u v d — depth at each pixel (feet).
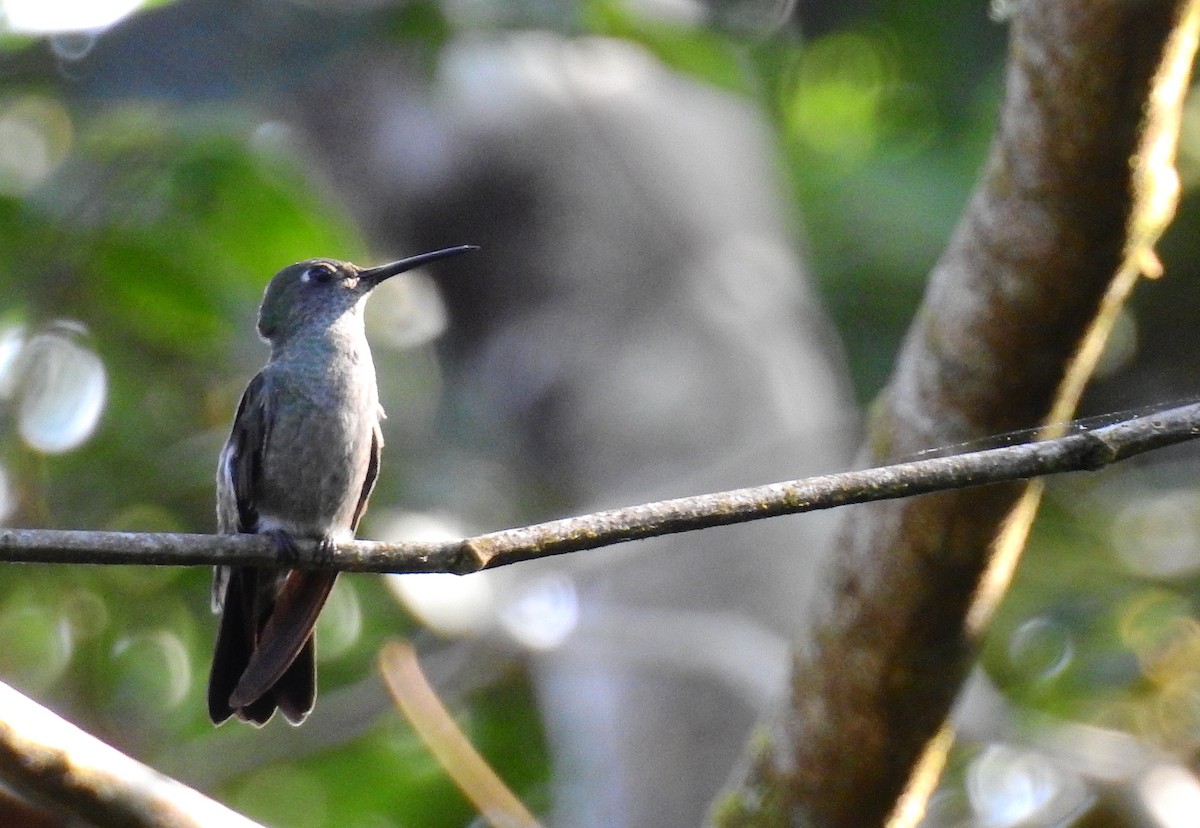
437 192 35.65
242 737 38.55
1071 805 31.60
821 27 49.80
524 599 32.01
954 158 45.98
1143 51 16.80
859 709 20.52
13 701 15.35
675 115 36.11
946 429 19.72
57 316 34.58
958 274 19.40
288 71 28.86
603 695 30.71
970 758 39.45
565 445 33.53
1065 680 42.80
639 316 33.81
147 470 38.06
